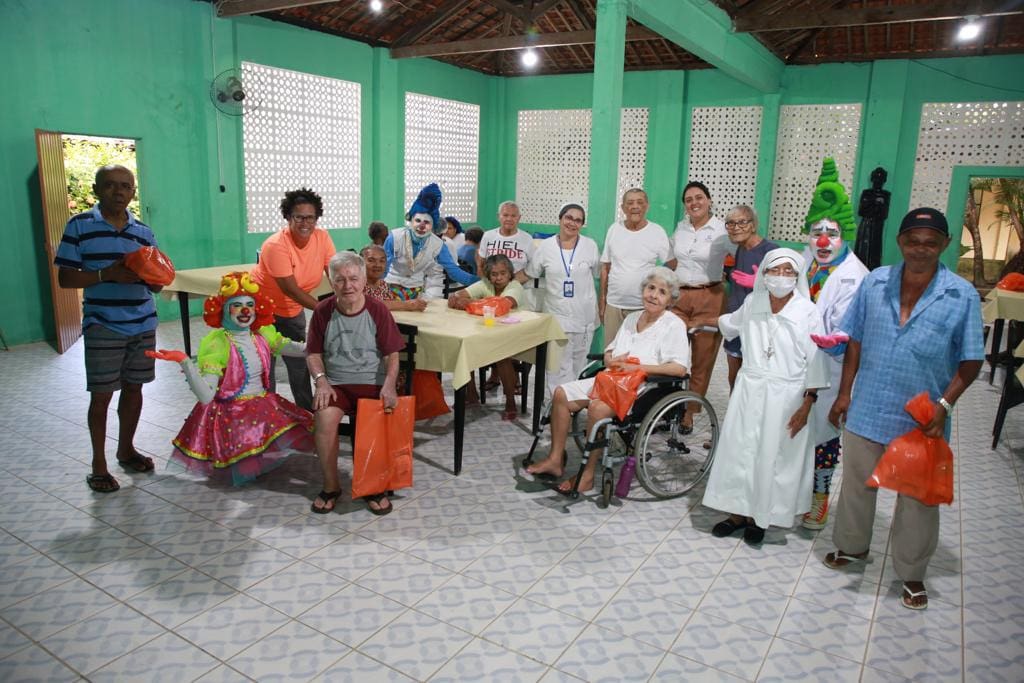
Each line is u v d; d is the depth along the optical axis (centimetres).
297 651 258
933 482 277
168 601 286
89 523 347
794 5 839
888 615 292
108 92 736
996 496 416
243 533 342
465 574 312
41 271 711
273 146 922
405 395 412
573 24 1012
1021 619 291
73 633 264
